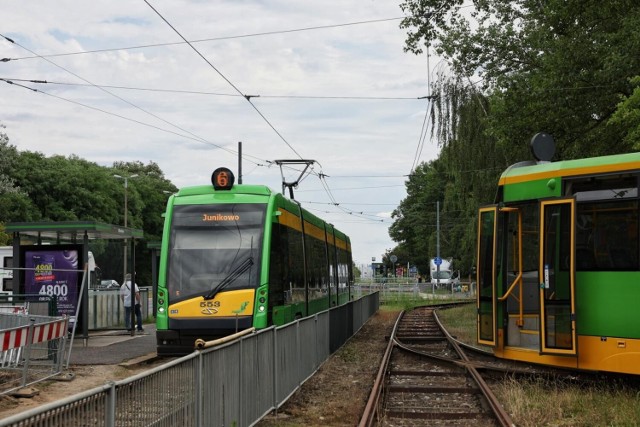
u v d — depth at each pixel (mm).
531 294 13109
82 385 12773
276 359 11242
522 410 10508
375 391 11781
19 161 66750
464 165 34250
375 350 20703
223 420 8469
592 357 11781
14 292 19438
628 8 21469
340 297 29578
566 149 24734
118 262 63656
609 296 11664
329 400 12500
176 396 6922
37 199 67750
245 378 9516
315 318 15531
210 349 8000
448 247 86125
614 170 11906
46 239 22062
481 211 14336
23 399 11438
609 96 22344
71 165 70938
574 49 22547
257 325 15172
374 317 37219
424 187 100938
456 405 11477
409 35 26141
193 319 15172
